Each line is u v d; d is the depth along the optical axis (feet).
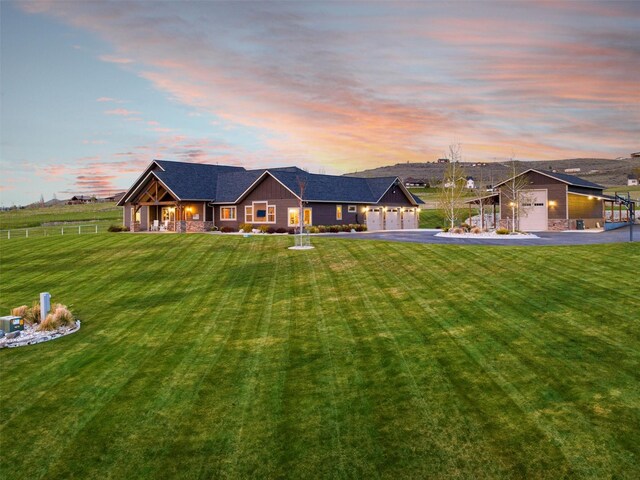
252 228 134.51
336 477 17.52
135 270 66.28
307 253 74.08
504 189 141.38
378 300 42.88
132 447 20.16
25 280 63.26
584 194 137.08
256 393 24.81
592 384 23.26
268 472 18.02
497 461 17.80
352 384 25.25
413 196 165.89
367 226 147.95
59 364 30.63
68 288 56.80
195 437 20.72
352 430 20.61
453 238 100.37
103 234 115.24
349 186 148.56
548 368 25.41
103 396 25.30
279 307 42.73
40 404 24.61
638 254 55.16
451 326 33.71
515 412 21.15
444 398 22.93
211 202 142.51
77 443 20.66
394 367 27.12
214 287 52.95
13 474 18.57
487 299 40.11
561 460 17.57
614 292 39.19
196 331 36.63
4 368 30.17
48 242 101.76
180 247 86.63
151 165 147.64
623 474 16.60
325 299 44.65
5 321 36.78
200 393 25.14
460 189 144.56
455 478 17.06
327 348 31.09
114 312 44.19
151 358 30.94
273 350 31.35
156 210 149.48
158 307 45.14
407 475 17.38
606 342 28.48
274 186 131.23
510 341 29.84
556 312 34.99
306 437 20.26
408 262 60.75
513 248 65.87
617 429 19.26
